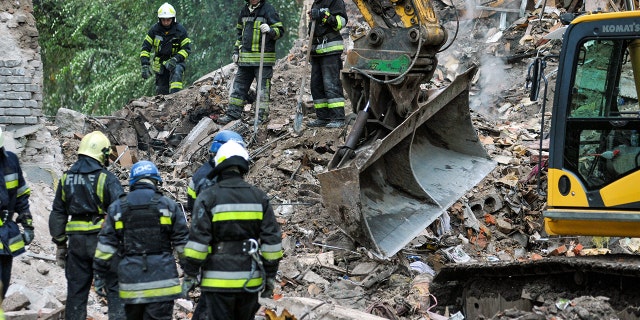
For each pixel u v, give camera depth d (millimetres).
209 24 29719
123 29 32250
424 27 11344
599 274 9125
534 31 20234
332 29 14648
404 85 11500
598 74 9734
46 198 12711
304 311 9656
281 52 31250
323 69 14797
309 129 15172
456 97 12062
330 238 12398
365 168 10914
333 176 10945
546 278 9594
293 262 11812
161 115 17453
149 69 19016
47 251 11375
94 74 31891
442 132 12406
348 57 11938
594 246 12820
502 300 10031
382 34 11656
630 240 12672
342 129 14781
